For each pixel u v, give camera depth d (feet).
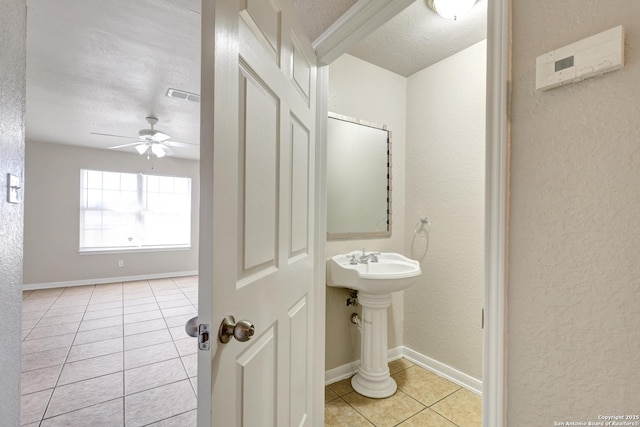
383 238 7.26
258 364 2.90
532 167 2.21
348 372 6.67
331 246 6.45
